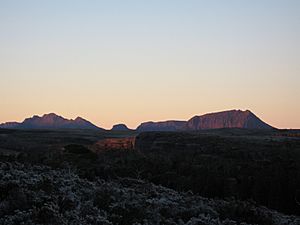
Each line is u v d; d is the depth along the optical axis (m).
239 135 187.62
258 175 65.19
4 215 13.03
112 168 43.06
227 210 18.84
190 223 15.21
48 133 198.88
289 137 163.12
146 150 119.31
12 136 161.75
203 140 134.50
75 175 22.34
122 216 14.36
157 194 20.69
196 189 52.00
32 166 23.36
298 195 53.25
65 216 13.21
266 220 18.48
